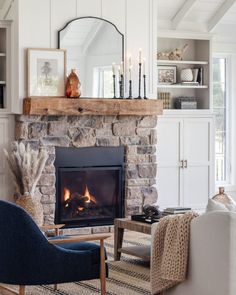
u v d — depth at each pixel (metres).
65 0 10.55
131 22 10.94
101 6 10.77
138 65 11.00
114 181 11.02
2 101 10.66
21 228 7.07
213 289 6.93
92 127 10.77
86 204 10.86
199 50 12.23
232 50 12.70
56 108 10.31
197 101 12.27
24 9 10.30
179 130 11.70
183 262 7.14
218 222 6.86
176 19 11.87
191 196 11.80
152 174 11.17
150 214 9.13
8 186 10.46
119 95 10.90
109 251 9.80
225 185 12.79
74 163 10.73
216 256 6.89
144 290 8.07
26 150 10.38
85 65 10.68
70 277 7.23
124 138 10.97
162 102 11.00
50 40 10.47
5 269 7.18
